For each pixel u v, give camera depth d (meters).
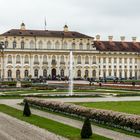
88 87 102.50
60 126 37.00
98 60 182.50
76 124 38.41
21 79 157.38
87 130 31.30
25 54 172.75
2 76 170.75
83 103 57.72
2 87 98.25
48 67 175.25
